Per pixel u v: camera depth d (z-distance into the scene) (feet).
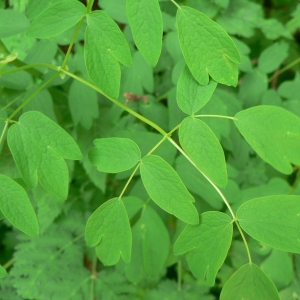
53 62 1.77
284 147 1.19
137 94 1.72
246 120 1.20
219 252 1.20
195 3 1.84
